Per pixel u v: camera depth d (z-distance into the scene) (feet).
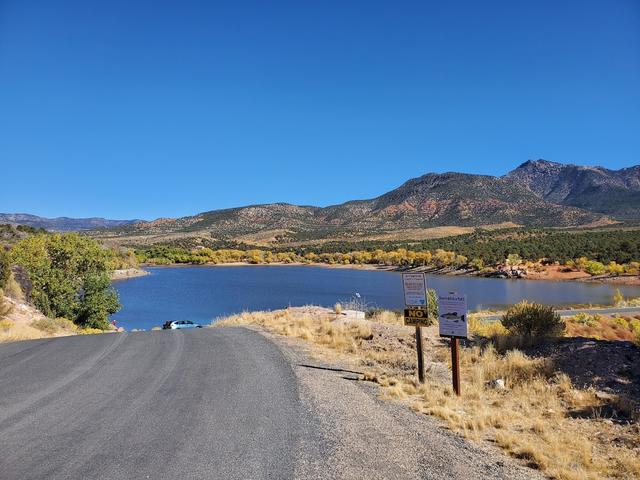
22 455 15.71
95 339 44.11
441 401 23.38
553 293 264.31
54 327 71.82
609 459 17.12
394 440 17.58
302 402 22.11
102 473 14.33
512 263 417.90
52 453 15.88
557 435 19.01
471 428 19.77
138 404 21.65
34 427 18.49
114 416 19.84
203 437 17.40
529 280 365.81
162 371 28.86
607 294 255.29
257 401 22.17
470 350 35.29
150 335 47.16
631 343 32.50
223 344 39.58
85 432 17.92
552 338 36.47
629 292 266.77
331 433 18.07
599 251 418.10
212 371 28.81
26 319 72.90
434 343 38.50
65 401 22.15
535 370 28.66
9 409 20.90
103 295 105.19
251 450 16.21
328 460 15.49
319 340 40.57
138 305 223.51
